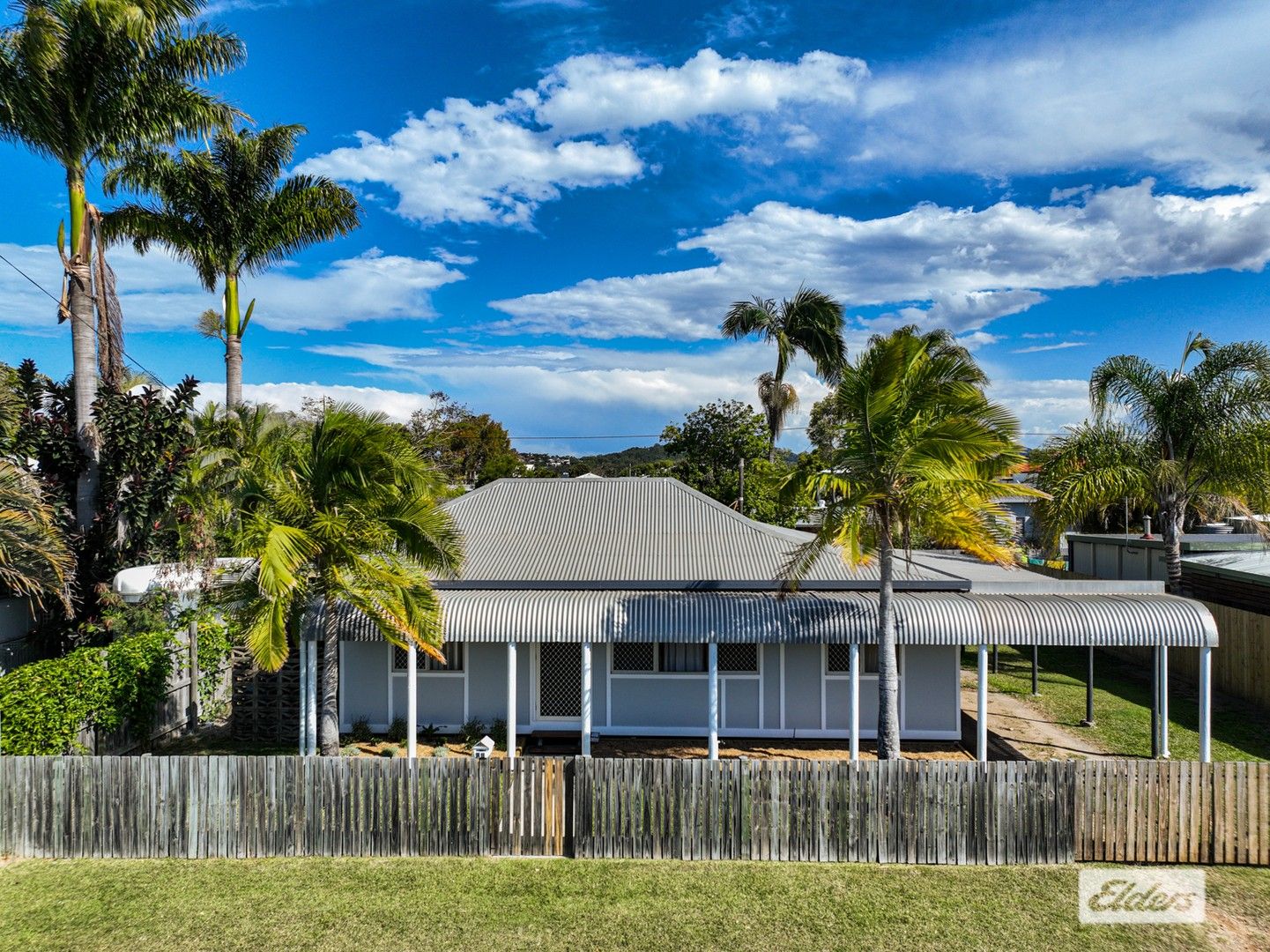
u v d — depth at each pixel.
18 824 11.71
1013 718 19.27
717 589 17.20
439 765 11.62
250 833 11.64
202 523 19.08
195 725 18.22
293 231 26.30
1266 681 19.83
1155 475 23.28
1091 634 15.16
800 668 17.97
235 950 9.21
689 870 11.13
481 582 17.28
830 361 30.94
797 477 14.91
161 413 20.00
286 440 15.84
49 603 18.27
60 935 9.51
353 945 9.30
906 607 15.59
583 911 10.05
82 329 19.23
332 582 13.95
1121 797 11.27
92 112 18.95
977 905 10.15
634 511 20.98
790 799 11.47
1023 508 49.78
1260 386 22.45
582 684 16.98
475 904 10.21
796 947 9.26
